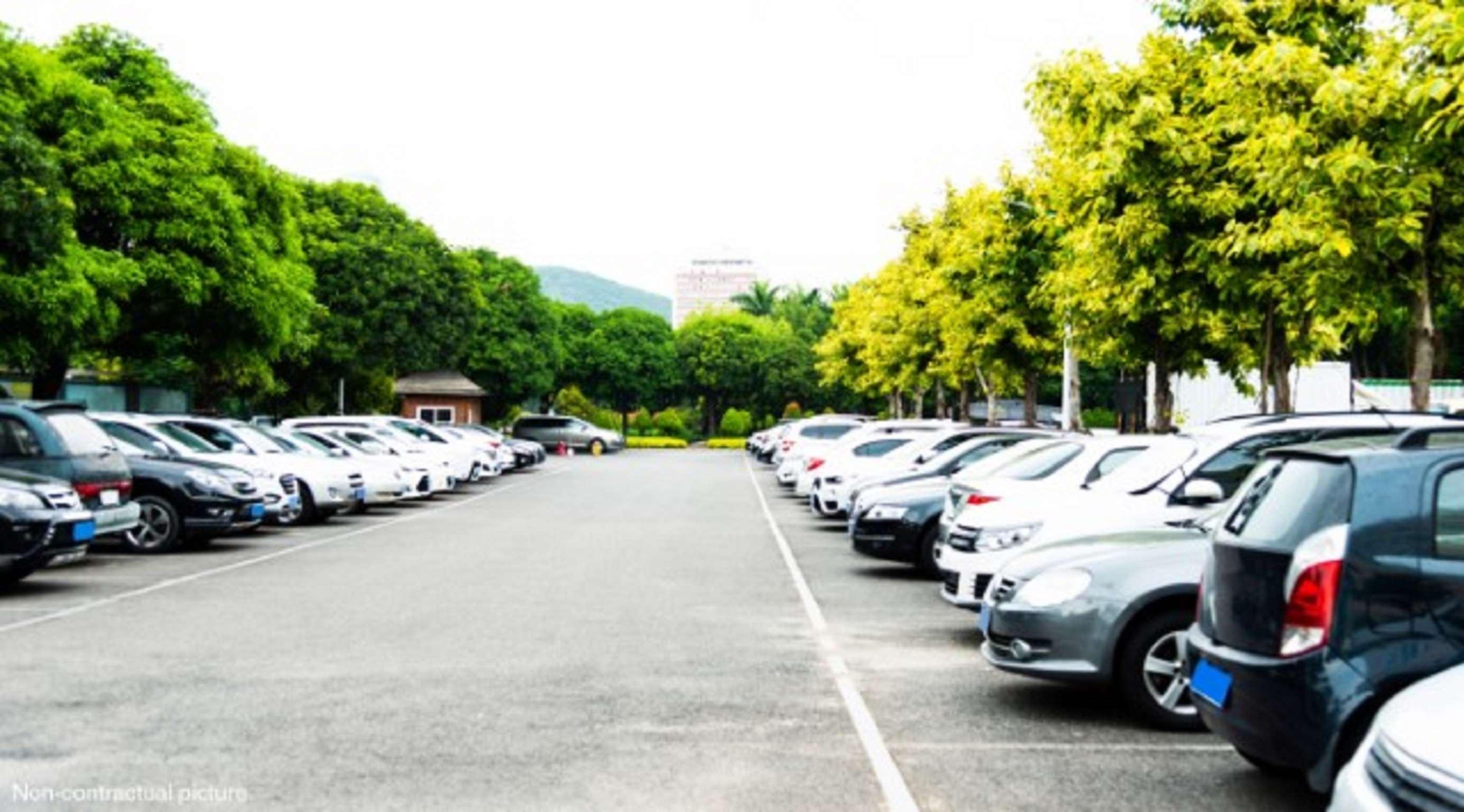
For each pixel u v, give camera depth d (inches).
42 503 498.9
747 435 3314.5
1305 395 1198.3
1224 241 509.0
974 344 1074.1
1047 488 438.9
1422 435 214.8
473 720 288.5
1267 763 221.6
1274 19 575.8
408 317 1943.9
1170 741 279.7
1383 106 422.3
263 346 1214.9
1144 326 721.6
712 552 700.7
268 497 758.5
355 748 262.2
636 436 3314.5
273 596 503.5
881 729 287.0
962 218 1175.6
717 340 3373.5
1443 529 206.2
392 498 981.8
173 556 664.4
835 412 3395.7
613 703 309.3
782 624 442.9
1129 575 291.7
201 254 1107.3
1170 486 382.6
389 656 370.6
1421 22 382.0
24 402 569.6
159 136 1099.3
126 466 600.7
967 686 336.8
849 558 676.7
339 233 1895.9
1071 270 733.9
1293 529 214.1
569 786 235.3
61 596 501.0
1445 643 201.8
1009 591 310.8
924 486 587.8
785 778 243.0
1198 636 238.1
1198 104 581.9
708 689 327.0
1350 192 424.8
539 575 581.0
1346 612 203.2
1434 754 138.6
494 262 2785.4
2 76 969.5
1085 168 610.5
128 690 319.3
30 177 878.4
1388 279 459.2
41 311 888.3
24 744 264.7
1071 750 270.5
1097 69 596.4
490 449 1505.9
